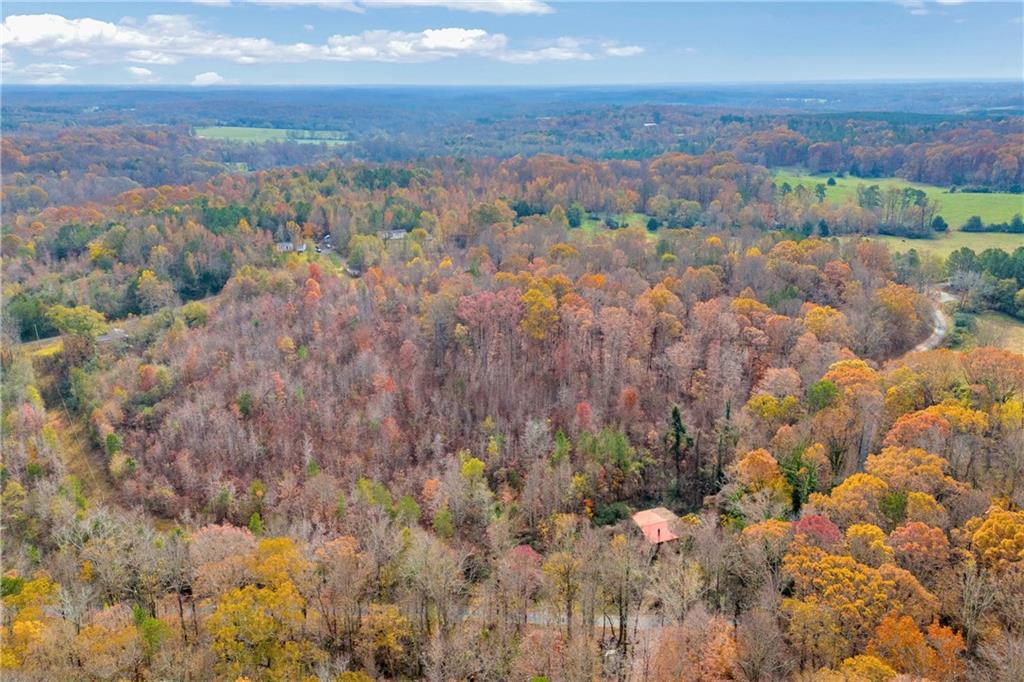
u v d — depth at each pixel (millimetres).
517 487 109812
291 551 79812
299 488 108000
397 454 117250
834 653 63375
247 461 117562
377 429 120750
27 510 103438
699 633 69750
